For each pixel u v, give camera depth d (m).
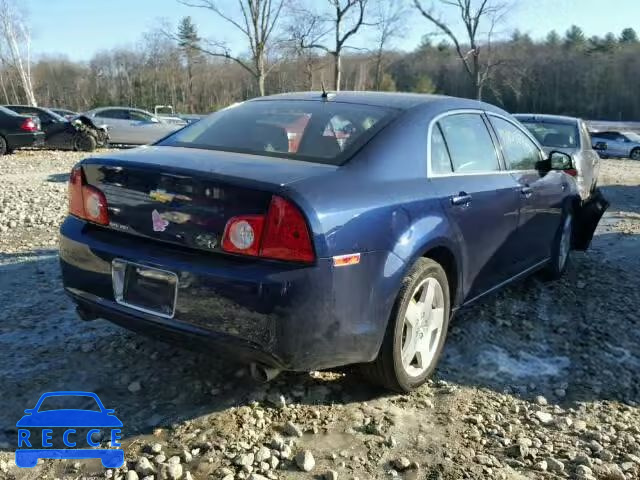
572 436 3.09
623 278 5.82
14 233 6.74
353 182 2.94
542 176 4.88
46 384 3.31
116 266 2.99
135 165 2.97
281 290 2.59
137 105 63.16
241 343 2.67
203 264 2.73
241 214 2.67
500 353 3.98
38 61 70.75
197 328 2.75
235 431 2.94
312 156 3.15
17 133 16.61
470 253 3.72
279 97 4.04
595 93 73.19
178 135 3.78
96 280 3.07
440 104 3.82
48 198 9.04
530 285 5.41
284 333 2.63
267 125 3.54
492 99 63.53
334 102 3.73
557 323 4.57
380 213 2.93
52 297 4.62
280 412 3.12
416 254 3.11
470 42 26.56
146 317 2.88
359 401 3.26
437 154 3.59
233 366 3.56
